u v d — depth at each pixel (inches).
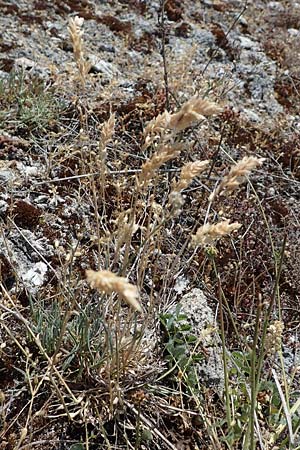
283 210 149.1
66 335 100.4
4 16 195.0
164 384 102.0
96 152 145.8
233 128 168.4
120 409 95.2
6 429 90.0
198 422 97.7
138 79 179.9
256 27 241.4
